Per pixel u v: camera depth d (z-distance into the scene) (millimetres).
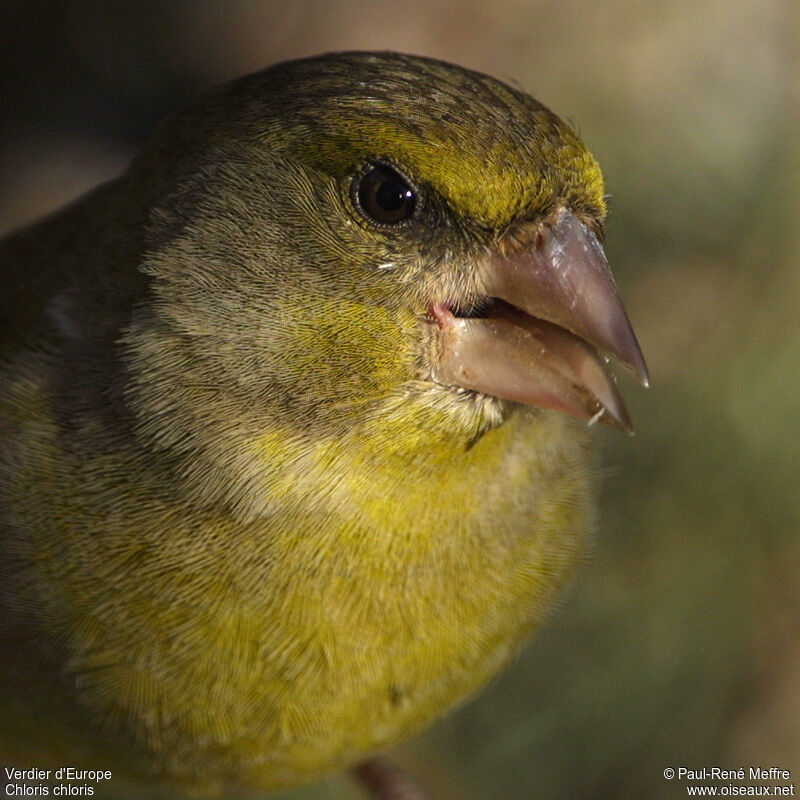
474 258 1066
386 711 1075
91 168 1282
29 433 1072
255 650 1069
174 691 1070
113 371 1070
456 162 1064
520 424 1073
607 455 1104
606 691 1104
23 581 1069
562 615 1104
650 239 1111
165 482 1068
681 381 1105
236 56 1307
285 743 1073
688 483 1104
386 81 1067
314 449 1067
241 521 1067
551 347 1068
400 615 1071
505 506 1073
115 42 1327
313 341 1066
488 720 1105
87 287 1075
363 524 1068
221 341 1067
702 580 1104
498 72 1154
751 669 1105
